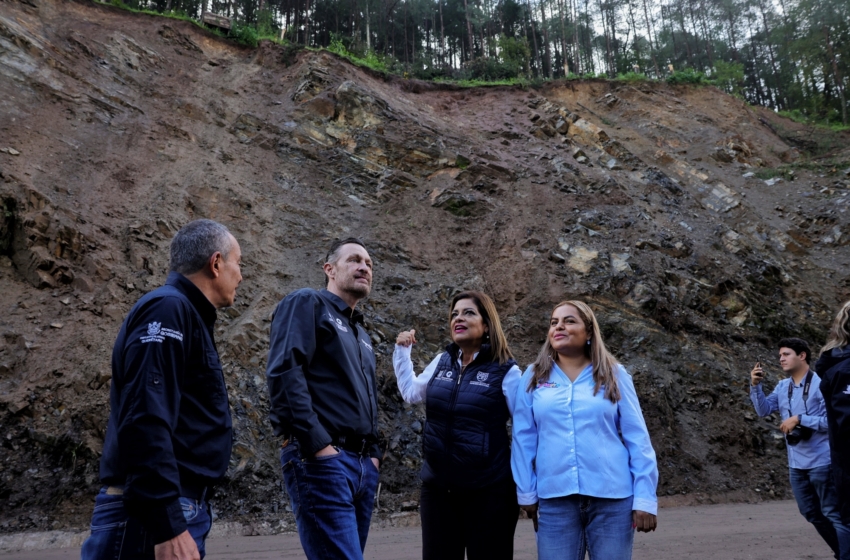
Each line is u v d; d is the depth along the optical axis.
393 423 9.40
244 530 7.11
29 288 9.84
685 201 18.42
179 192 13.12
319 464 2.65
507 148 19.08
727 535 6.11
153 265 10.99
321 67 19.05
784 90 43.88
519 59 35.56
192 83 17.50
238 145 15.77
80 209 11.41
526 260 13.96
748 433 10.72
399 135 17.33
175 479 1.91
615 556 2.73
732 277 14.84
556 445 2.92
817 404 4.81
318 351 2.92
